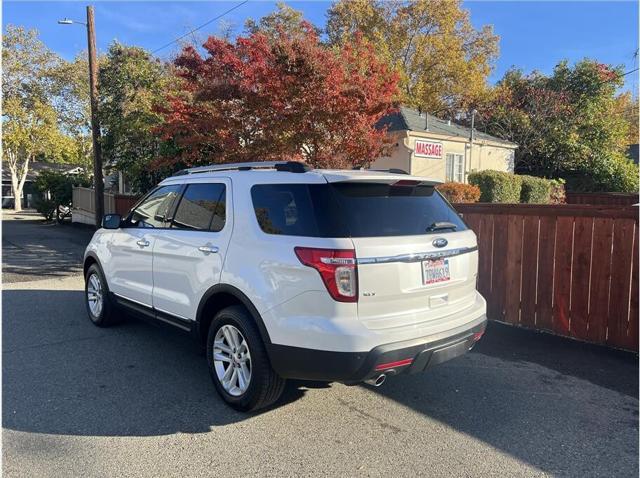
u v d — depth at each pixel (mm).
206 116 9203
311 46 8430
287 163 3859
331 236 3291
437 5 32500
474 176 18969
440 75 33656
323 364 3262
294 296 3365
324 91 8359
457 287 3846
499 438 3492
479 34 34719
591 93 28375
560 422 3732
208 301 4129
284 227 3559
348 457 3234
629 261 5113
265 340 3535
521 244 6004
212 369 4062
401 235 3496
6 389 4219
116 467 3088
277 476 3018
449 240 3764
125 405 3943
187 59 9359
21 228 20750
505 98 31031
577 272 5527
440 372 4695
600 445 3408
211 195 4324
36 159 48156
